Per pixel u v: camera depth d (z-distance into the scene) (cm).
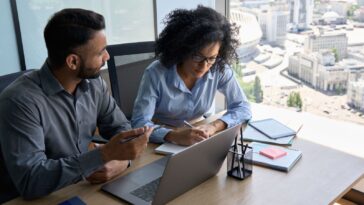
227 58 183
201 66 168
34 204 117
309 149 151
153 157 146
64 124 142
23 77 138
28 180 118
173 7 307
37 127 129
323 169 134
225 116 177
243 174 129
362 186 222
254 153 145
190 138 151
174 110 183
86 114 152
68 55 129
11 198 140
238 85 195
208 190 121
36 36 253
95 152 121
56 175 118
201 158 116
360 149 150
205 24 162
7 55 245
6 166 132
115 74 196
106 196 119
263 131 166
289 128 170
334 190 121
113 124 166
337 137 162
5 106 127
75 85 144
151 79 177
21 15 244
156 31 305
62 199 118
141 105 173
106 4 275
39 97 133
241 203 114
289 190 121
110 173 129
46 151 139
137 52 203
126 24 289
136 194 119
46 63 138
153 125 165
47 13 253
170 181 108
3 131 125
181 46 166
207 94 188
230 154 130
